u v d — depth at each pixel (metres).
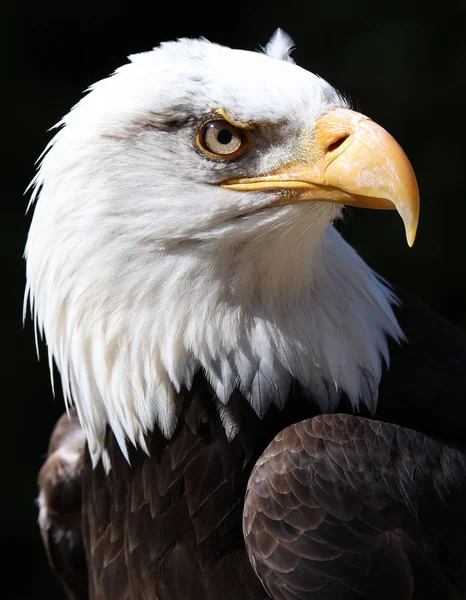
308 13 19.20
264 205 7.34
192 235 7.40
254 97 7.25
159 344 7.60
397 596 6.88
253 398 7.64
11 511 17.50
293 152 7.29
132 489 8.00
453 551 7.23
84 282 7.55
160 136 7.37
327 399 7.73
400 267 18.38
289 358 7.62
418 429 7.68
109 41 19.81
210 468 7.70
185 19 20.19
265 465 7.29
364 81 18.58
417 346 8.20
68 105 19.08
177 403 7.73
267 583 7.11
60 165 7.55
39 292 7.91
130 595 7.97
